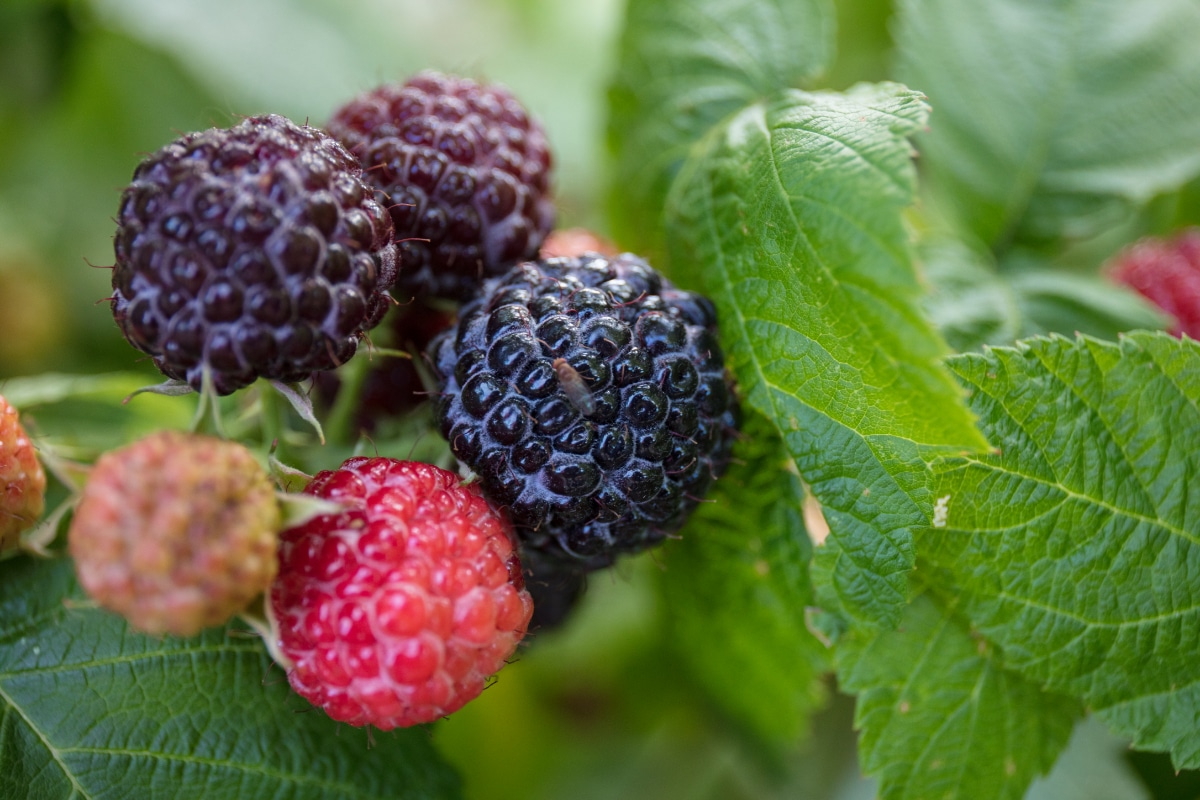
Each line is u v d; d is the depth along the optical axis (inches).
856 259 4.5
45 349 6.3
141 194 4.4
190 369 4.5
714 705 5.8
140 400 5.6
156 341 4.4
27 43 6.2
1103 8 5.6
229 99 6.2
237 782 4.8
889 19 6.1
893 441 4.6
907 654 4.8
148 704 4.8
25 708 4.8
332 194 4.5
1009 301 5.4
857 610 4.6
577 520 4.7
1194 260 5.5
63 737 4.8
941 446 4.5
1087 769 5.4
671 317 4.7
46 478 5.0
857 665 4.8
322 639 4.4
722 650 5.4
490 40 7.6
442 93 5.0
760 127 4.9
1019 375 4.7
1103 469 4.7
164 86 6.3
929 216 5.6
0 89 6.2
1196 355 4.8
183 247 4.4
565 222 6.6
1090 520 4.7
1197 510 4.8
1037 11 5.6
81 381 5.5
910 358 4.4
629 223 5.5
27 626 4.9
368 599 4.4
